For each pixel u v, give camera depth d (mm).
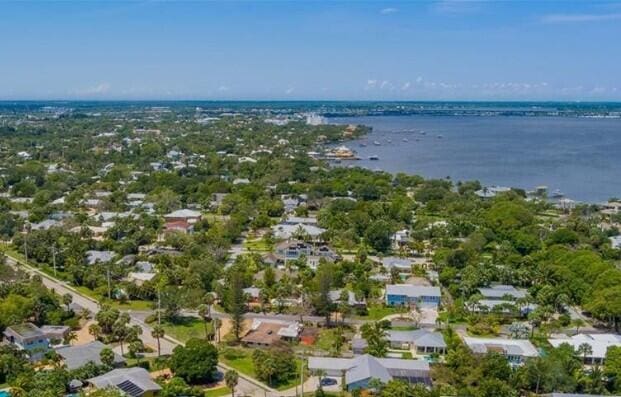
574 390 112562
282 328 141125
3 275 167875
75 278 175125
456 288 167375
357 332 143125
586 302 153375
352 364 119312
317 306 150625
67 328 138000
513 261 188125
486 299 158000
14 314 138000
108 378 109562
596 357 125312
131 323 147500
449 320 150750
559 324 146750
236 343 136000
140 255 196875
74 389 109500
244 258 192875
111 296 165250
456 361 120188
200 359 117188
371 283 169000
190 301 153375
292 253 197250
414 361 121062
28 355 122750
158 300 154250
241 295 142625
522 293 163375
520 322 149250
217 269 174125
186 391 108438
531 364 115938
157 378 116812
